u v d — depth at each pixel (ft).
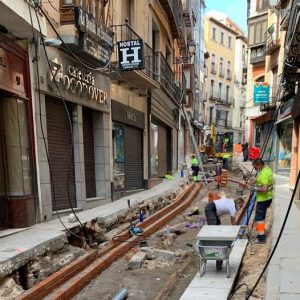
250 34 91.20
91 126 34.63
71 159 29.01
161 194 42.63
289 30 29.48
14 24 20.70
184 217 37.65
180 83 83.97
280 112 58.80
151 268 22.02
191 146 122.93
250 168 72.02
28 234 20.34
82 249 21.72
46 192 24.72
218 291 16.94
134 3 43.04
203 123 150.20
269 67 74.69
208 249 18.56
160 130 64.13
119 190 40.29
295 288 14.52
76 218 23.81
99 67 32.83
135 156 46.88
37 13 21.90
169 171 73.61
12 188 22.00
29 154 23.35
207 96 172.55
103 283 19.75
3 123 22.00
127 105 42.83
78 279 18.67
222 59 182.70
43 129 24.82
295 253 19.08
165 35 63.46
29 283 16.80
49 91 25.61
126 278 20.58
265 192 24.68
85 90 30.58
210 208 25.13
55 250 19.58
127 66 33.81
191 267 22.76
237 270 19.60
